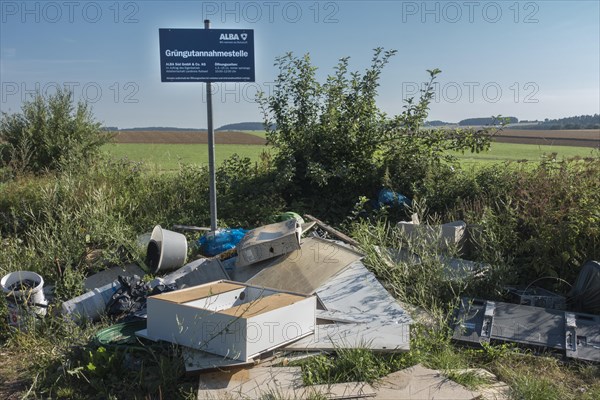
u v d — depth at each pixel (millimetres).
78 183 9344
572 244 6355
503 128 9289
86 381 4199
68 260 6207
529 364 4570
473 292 5785
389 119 9758
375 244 7105
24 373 4430
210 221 8414
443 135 9562
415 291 5727
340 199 9516
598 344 4746
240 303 4984
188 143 35281
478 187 8531
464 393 3895
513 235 6734
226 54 7223
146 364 4309
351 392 3875
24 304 5148
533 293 5949
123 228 7691
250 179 9883
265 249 6156
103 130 15180
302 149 9695
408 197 9219
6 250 6754
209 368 3973
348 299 5520
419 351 4430
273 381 3977
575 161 8180
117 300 5395
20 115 14219
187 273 6227
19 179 10781
